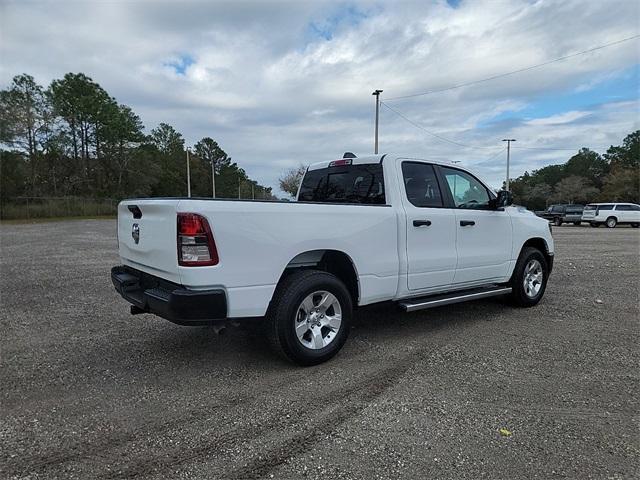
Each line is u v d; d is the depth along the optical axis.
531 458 2.61
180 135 99.12
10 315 5.95
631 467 2.53
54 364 4.14
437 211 5.06
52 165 58.00
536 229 6.34
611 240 19.00
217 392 3.52
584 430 2.92
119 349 4.56
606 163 94.12
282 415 3.14
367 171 5.02
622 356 4.27
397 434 2.87
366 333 5.07
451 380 3.72
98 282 8.39
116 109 66.75
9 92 51.41
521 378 3.76
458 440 2.80
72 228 27.48
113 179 66.88
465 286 5.49
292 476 2.44
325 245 4.08
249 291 3.63
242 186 116.88
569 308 6.22
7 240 18.20
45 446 2.75
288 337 3.86
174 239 3.48
